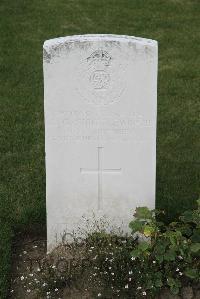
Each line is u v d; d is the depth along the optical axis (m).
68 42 2.49
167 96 3.90
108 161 2.67
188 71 4.20
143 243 2.57
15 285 2.63
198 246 2.51
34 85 4.02
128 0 5.30
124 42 2.49
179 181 3.15
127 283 2.56
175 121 3.65
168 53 4.45
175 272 2.57
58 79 2.54
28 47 4.51
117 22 4.90
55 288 2.58
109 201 2.74
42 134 3.53
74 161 2.67
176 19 4.96
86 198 2.73
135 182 2.70
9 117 3.68
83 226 2.78
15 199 3.03
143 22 4.91
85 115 2.60
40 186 3.12
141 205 2.74
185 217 2.67
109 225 2.78
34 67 4.23
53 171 2.68
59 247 2.77
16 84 4.02
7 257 2.70
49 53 2.50
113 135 2.63
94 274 2.59
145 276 2.55
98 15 5.01
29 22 4.88
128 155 2.66
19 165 3.28
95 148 2.65
